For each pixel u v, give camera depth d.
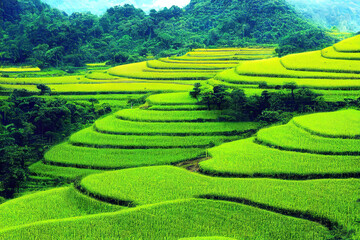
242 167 61.19
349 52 128.75
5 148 79.12
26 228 47.41
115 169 72.06
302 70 117.31
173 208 50.00
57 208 55.75
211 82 123.75
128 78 152.88
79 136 87.38
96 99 122.94
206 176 60.59
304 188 53.41
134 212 49.50
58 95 128.50
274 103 92.44
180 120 91.19
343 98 93.88
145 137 83.94
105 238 44.81
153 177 60.97
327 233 43.56
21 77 163.75
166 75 146.62
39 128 100.62
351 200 49.31
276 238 43.38
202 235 44.44
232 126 87.19
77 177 65.38
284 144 69.12
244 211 48.75
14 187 70.00
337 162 60.41
